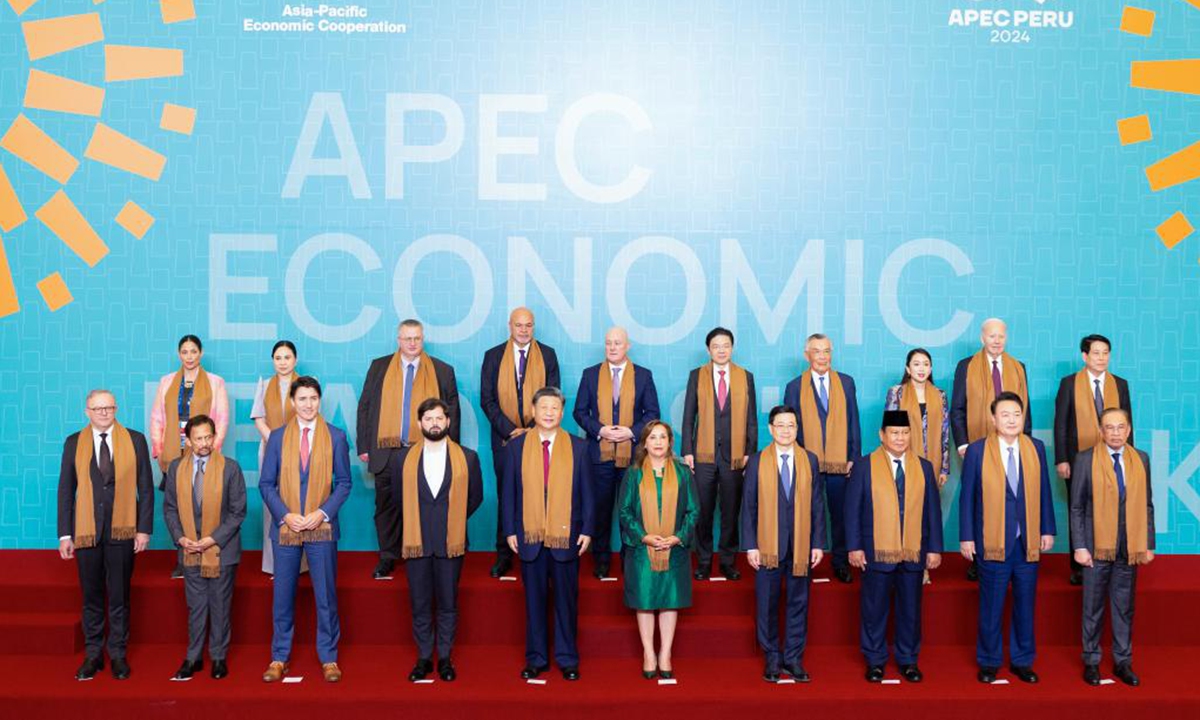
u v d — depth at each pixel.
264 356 6.91
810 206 6.93
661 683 5.38
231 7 6.86
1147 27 6.90
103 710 5.15
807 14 6.91
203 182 6.88
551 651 5.85
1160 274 6.93
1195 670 5.55
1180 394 6.94
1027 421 6.38
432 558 5.43
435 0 6.88
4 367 6.88
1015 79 6.91
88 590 5.41
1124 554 5.32
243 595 5.90
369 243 6.91
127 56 6.86
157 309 6.89
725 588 6.03
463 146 6.91
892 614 5.89
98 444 5.45
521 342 6.42
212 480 5.41
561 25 6.91
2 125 6.85
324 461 5.43
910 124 6.91
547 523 5.40
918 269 6.93
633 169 6.93
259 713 5.14
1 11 6.84
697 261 6.95
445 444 5.46
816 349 6.31
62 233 6.88
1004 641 6.00
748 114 6.92
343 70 6.88
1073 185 6.93
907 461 5.46
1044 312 6.93
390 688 5.27
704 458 6.28
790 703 5.17
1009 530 5.39
